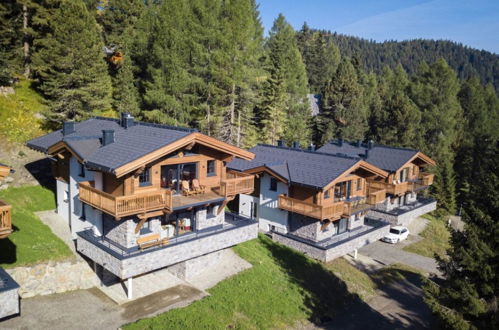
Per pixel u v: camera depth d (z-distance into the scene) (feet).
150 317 71.51
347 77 200.75
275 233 114.32
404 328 86.89
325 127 199.21
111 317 71.05
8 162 109.19
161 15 135.54
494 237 66.59
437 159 198.39
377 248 135.95
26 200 100.01
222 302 79.87
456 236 71.20
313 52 330.95
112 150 78.38
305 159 118.83
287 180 107.76
